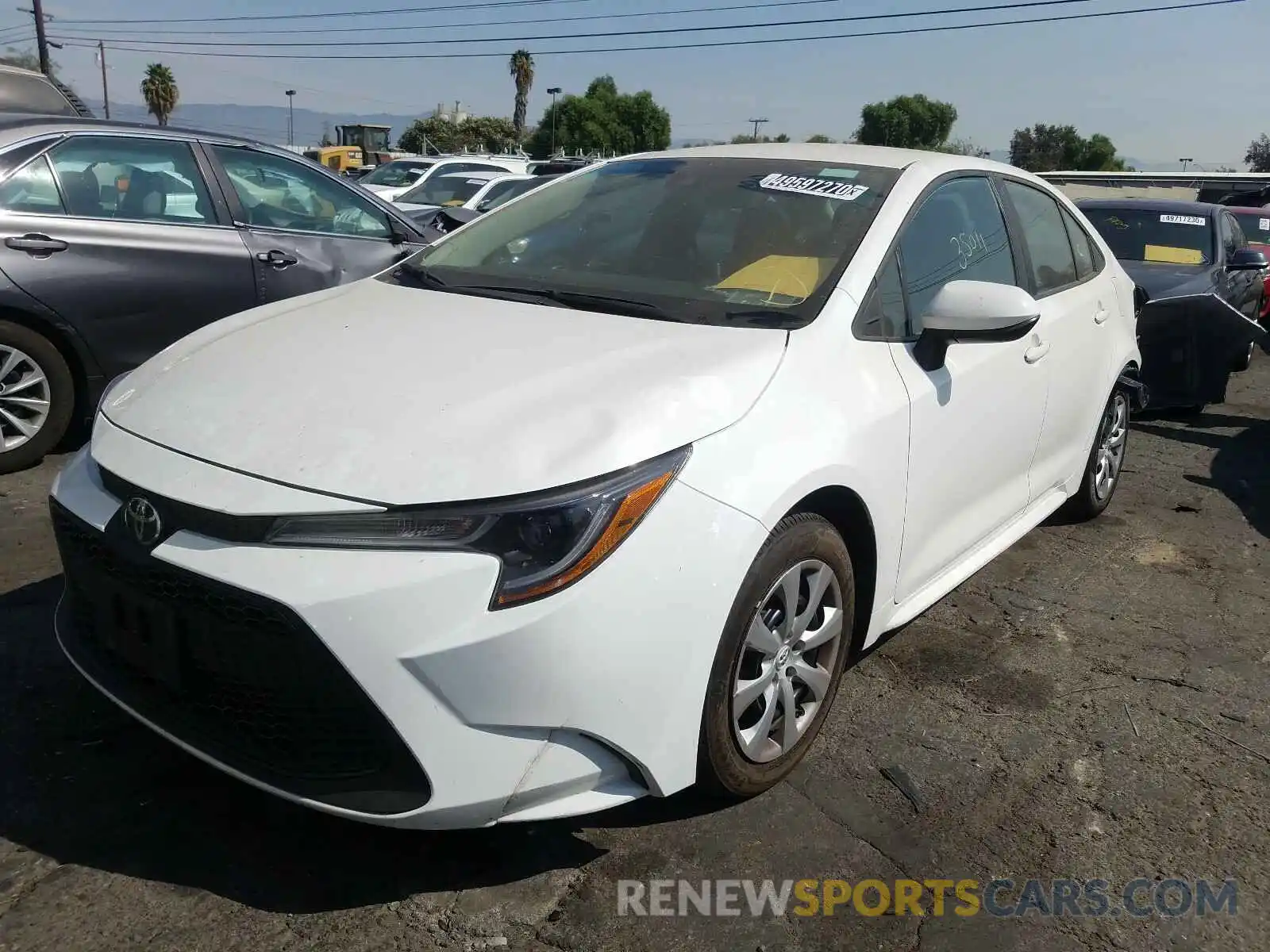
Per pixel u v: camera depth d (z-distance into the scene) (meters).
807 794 2.73
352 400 2.33
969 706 3.23
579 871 2.39
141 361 5.14
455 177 14.10
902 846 2.55
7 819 2.45
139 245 5.04
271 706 2.11
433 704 2.02
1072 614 3.96
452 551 2.03
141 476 2.25
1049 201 4.33
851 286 2.90
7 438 4.85
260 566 2.04
